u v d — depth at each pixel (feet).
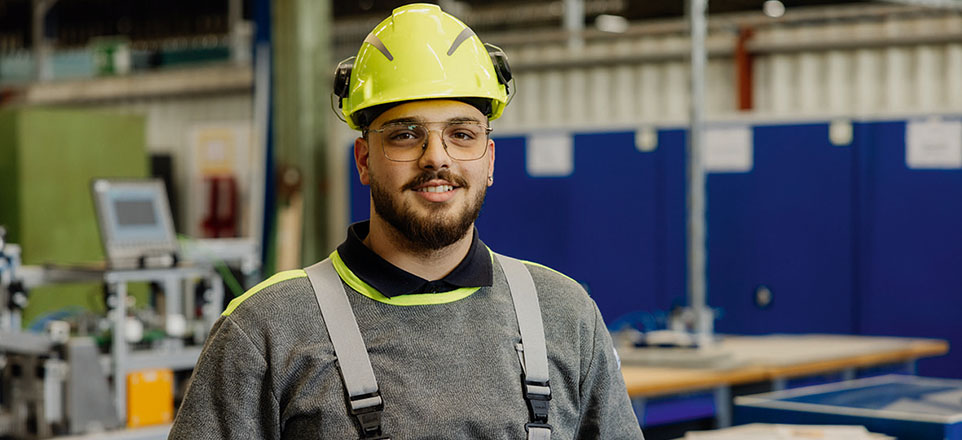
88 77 33.65
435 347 4.41
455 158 4.43
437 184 4.37
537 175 18.66
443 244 4.42
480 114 4.53
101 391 11.14
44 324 15.90
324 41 17.69
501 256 4.90
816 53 21.59
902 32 20.74
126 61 33.32
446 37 4.55
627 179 17.88
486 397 4.37
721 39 22.38
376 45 4.58
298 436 4.28
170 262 12.17
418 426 4.25
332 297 4.44
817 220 16.71
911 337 16.15
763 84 22.11
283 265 17.49
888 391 9.86
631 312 17.87
